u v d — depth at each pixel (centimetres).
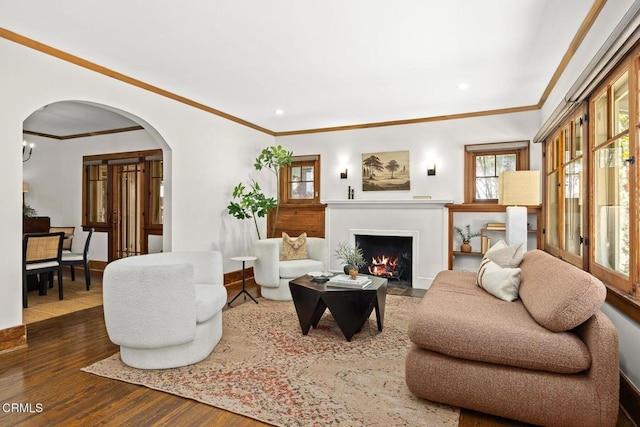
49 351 279
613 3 217
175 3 242
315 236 597
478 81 387
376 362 261
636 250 197
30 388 221
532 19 260
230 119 527
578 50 286
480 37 288
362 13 253
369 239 570
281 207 623
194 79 382
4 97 275
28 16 257
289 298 435
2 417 190
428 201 503
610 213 238
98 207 650
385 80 385
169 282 240
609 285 231
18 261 284
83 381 230
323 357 269
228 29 277
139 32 282
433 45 302
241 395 213
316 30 278
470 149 507
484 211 488
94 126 592
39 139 634
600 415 168
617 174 226
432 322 201
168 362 248
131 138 596
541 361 178
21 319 287
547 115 422
